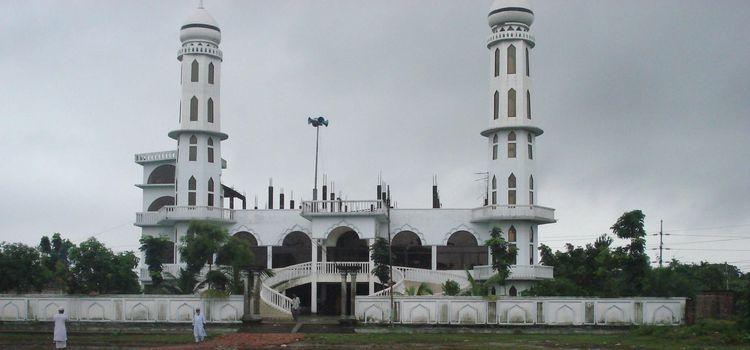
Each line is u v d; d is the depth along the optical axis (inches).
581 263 3061.0
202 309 2375.7
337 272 2952.8
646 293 2583.7
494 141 3272.6
